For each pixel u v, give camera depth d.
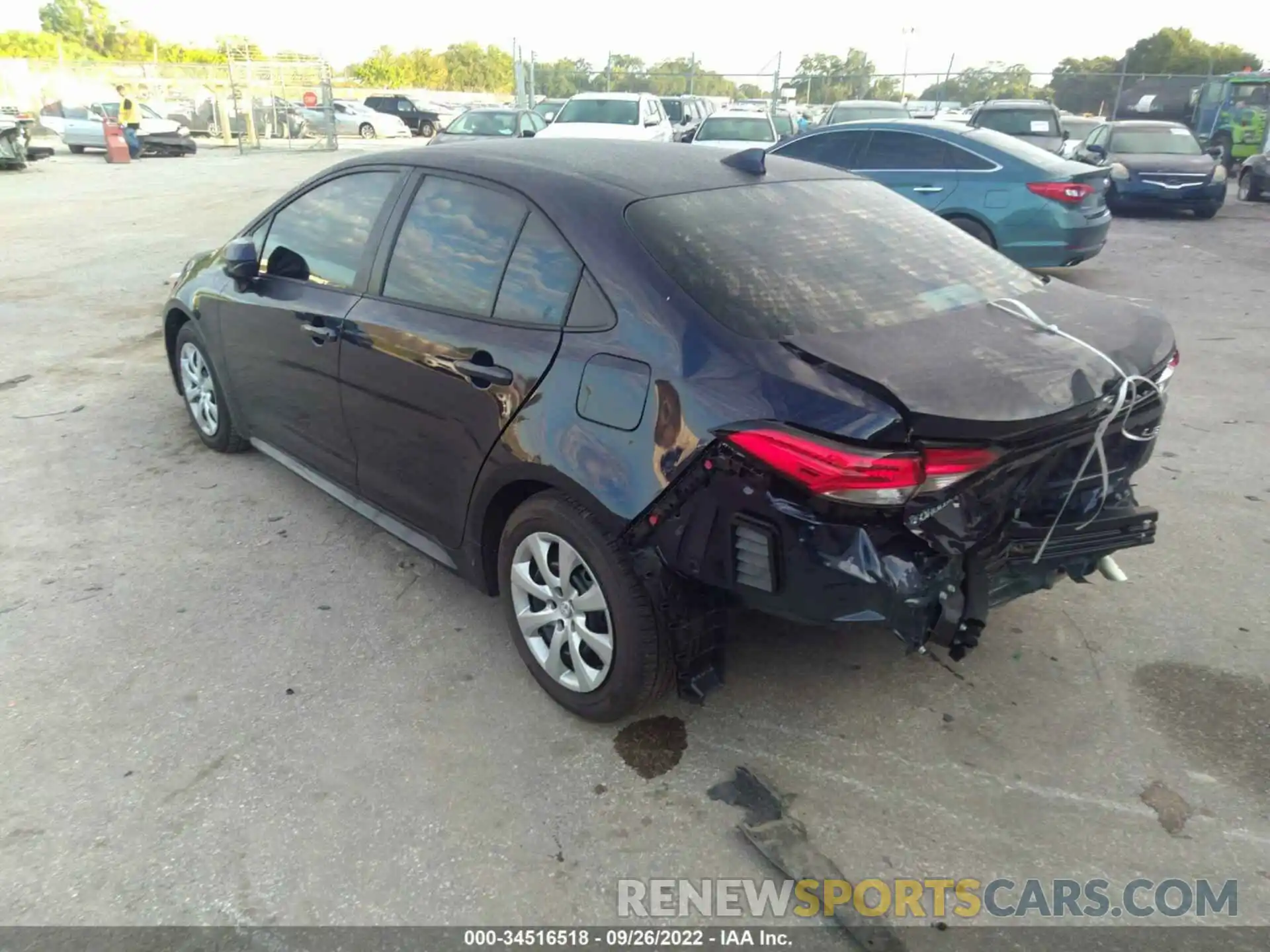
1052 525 2.71
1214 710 3.12
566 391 2.76
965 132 9.43
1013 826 2.65
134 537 4.19
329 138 28.05
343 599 3.73
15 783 2.75
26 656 3.34
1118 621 3.61
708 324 2.55
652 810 2.68
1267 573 3.96
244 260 4.07
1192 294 9.34
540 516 2.90
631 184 3.03
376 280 3.56
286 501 4.56
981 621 2.52
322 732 2.98
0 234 11.97
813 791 2.76
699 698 2.82
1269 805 2.72
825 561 2.32
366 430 3.64
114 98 31.66
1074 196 8.92
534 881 2.45
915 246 3.19
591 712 2.97
